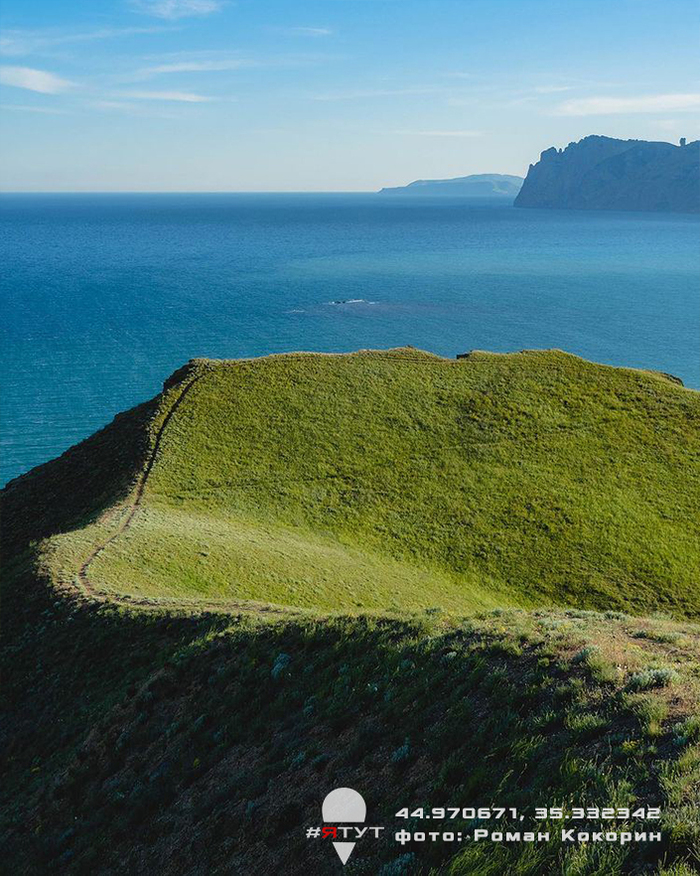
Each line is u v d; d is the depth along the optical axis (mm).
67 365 144000
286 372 72188
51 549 40750
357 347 158875
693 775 9953
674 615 41469
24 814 20062
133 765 19828
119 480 55250
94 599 33438
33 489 60688
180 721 21016
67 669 28453
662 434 63094
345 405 66438
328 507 52469
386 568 44656
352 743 15430
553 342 166000
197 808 16141
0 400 122062
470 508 52875
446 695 15781
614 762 11203
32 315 191000
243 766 17141
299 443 60406
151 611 31266
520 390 70188
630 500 54000
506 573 45781
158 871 14711
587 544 48750
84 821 18203
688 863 8508
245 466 56906
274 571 40438
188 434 60688
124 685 25172
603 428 63938
